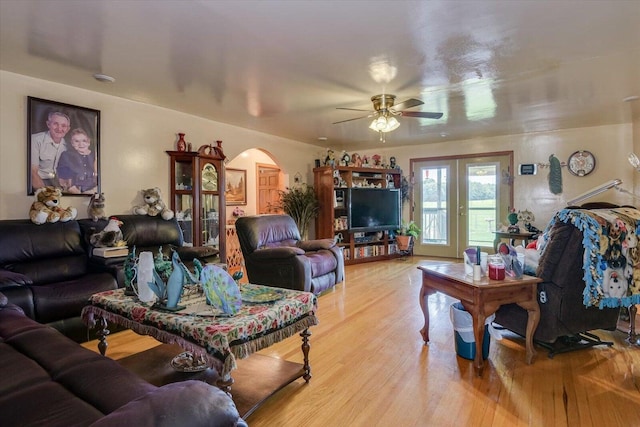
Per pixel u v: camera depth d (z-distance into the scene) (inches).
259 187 307.7
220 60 112.8
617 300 93.0
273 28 92.1
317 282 164.6
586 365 95.7
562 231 94.8
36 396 43.7
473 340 98.2
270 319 75.2
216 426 32.7
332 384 86.8
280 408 77.0
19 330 67.7
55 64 116.3
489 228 257.6
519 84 137.5
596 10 84.3
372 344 110.8
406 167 291.0
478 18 87.6
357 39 98.4
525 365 96.0
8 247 113.0
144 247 148.9
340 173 259.6
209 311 77.0
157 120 167.8
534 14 85.9
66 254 126.3
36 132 129.6
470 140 261.4
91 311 90.0
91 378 47.8
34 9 82.7
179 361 89.0
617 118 195.0
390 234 279.6
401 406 77.5
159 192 160.1
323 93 146.5
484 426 70.3
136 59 112.2
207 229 182.9
